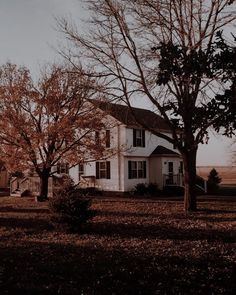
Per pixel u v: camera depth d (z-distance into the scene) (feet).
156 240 42.42
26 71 100.12
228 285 29.19
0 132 82.07
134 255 34.53
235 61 19.11
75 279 28.84
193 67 19.66
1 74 83.05
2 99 81.82
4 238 43.93
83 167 121.29
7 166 85.10
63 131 80.69
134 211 67.77
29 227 51.29
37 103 81.82
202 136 22.45
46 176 88.43
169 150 124.98
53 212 47.83
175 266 31.94
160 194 112.47
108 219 57.77
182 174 119.14
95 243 40.22
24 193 108.37
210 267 32.04
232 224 53.78
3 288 27.09
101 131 88.63
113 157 104.32
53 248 37.40
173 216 61.98
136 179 118.11
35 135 80.69
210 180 134.51
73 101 82.02
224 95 19.66
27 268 30.83
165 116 54.29
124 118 85.76
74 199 47.39
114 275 29.60
